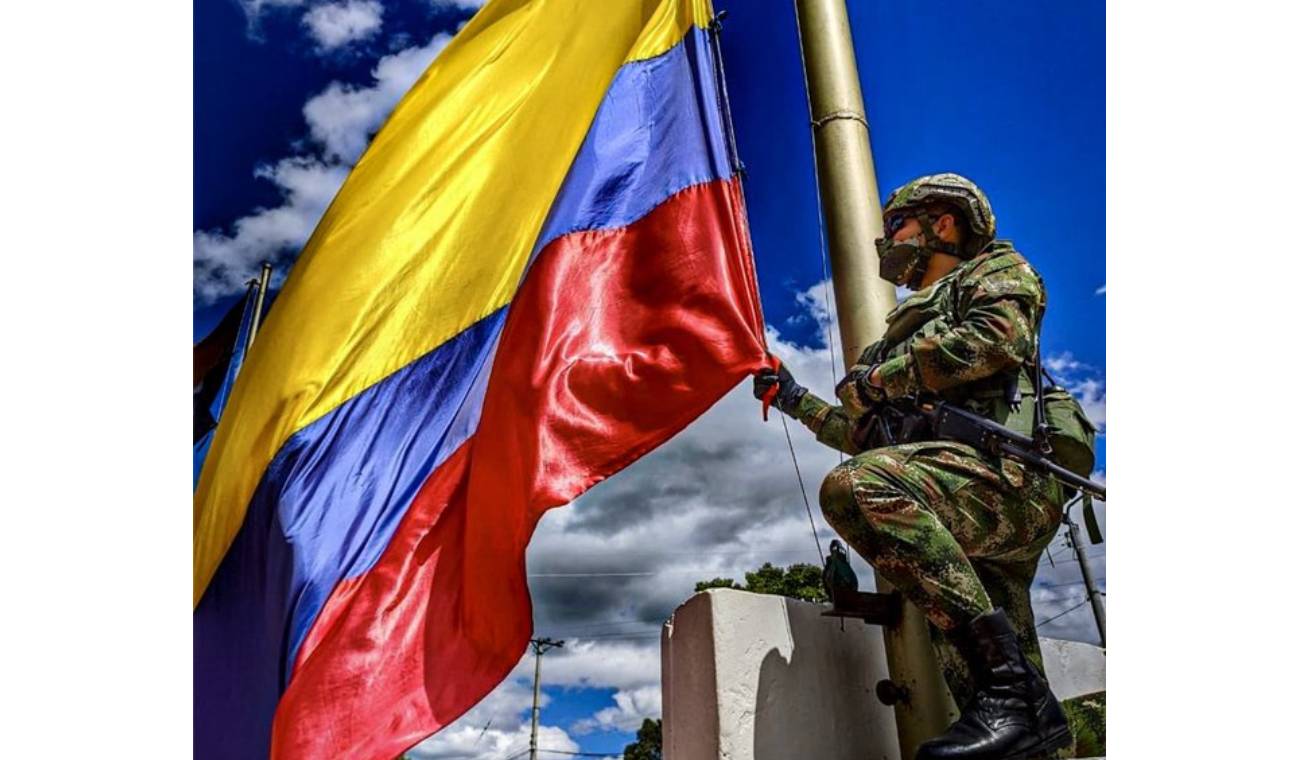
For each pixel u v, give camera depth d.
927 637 3.43
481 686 4.11
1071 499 3.47
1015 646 2.82
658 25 5.22
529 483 4.07
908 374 3.11
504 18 5.89
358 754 4.02
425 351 5.09
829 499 3.00
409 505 4.68
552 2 5.84
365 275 5.25
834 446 3.65
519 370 4.32
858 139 4.38
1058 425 3.18
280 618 4.51
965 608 2.85
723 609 3.30
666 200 4.62
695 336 4.21
